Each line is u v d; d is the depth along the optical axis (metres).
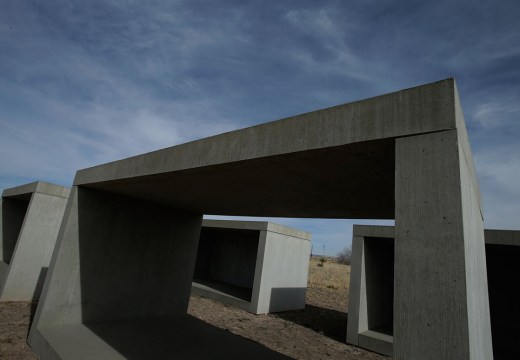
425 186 1.63
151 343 3.92
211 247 13.29
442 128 1.64
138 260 5.00
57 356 3.23
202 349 3.96
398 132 1.78
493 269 7.49
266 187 3.27
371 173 2.46
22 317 5.36
